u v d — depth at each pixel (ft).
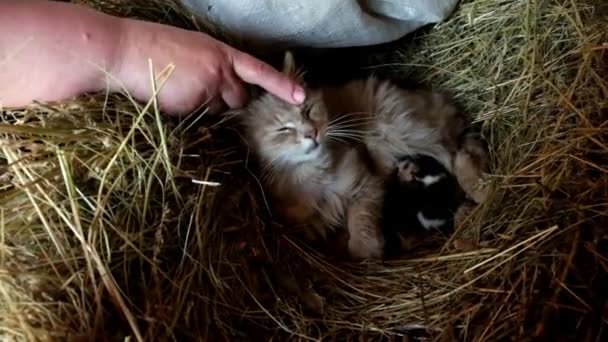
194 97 1.60
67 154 1.42
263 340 1.51
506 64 1.84
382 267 1.73
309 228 1.85
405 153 1.96
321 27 1.82
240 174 1.74
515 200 1.55
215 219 1.55
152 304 1.33
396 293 1.63
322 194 1.87
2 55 1.43
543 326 1.27
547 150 1.54
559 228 1.39
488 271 1.46
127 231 1.40
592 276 1.31
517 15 1.82
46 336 1.20
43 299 1.25
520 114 1.73
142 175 1.46
